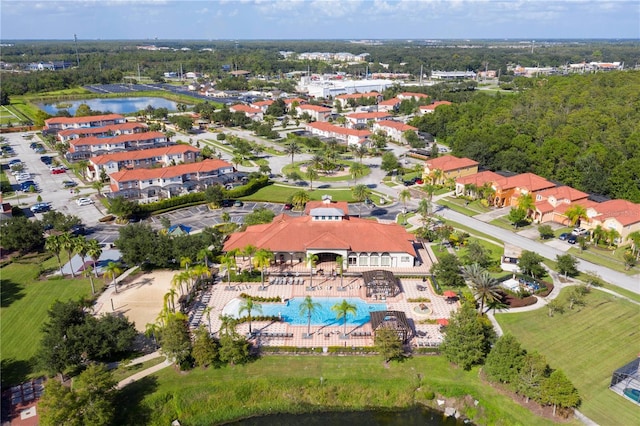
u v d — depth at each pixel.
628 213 118.19
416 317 85.38
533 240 118.75
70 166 185.00
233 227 120.25
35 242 109.81
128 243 99.56
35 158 198.00
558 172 155.50
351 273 100.94
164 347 69.50
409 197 135.25
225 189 149.50
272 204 144.38
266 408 67.50
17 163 187.75
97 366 65.00
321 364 72.81
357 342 78.44
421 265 104.81
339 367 72.25
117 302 89.00
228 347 70.38
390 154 177.62
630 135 165.50
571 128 173.75
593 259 108.38
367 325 83.38
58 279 97.75
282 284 96.56
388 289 92.62
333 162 190.25
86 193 154.25
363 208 140.62
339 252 101.81
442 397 68.44
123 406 64.56
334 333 80.88
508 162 167.88
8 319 83.94
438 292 93.06
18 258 107.06
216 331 80.06
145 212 134.25
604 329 81.12
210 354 70.00
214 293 93.00
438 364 72.94
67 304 73.19
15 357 74.38
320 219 107.88
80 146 194.88
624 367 68.12
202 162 164.75
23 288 94.25
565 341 77.94
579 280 98.38
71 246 92.62
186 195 142.62
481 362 73.19
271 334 79.88
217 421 65.94
